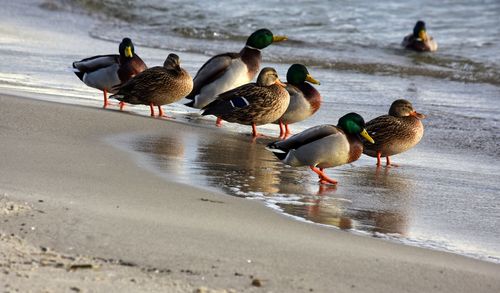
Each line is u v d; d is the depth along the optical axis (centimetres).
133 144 1476
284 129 1844
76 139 1455
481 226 1162
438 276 909
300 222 1087
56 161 1274
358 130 1367
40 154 1310
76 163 1277
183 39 3158
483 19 3531
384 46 3131
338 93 2309
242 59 1930
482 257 1013
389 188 1365
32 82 2044
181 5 3628
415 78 2647
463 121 2011
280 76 2494
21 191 1080
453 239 1088
